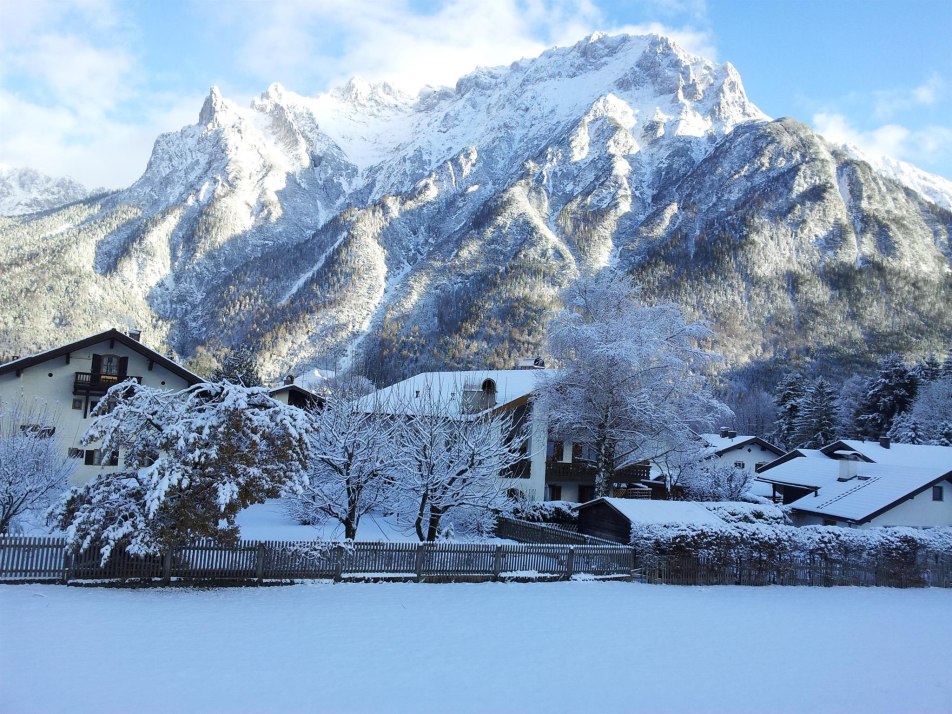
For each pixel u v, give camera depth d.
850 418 89.12
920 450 49.47
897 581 30.06
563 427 38.97
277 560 20.45
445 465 26.59
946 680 15.70
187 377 39.88
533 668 14.32
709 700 13.17
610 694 13.11
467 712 11.68
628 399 36.09
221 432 18.44
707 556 26.50
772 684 14.46
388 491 27.36
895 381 81.44
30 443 25.55
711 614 20.88
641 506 28.53
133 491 18.55
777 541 27.94
